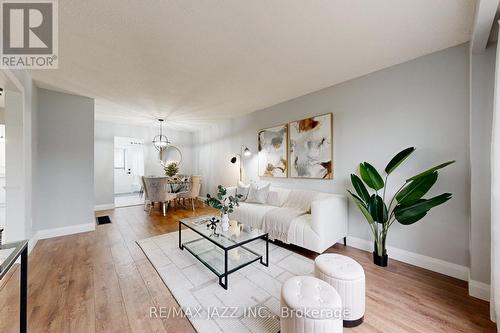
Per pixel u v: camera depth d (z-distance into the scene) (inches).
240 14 63.9
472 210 70.6
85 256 100.9
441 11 62.9
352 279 56.9
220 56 88.5
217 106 161.8
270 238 114.8
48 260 96.4
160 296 70.6
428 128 88.4
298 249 110.0
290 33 73.4
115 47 81.2
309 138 131.8
